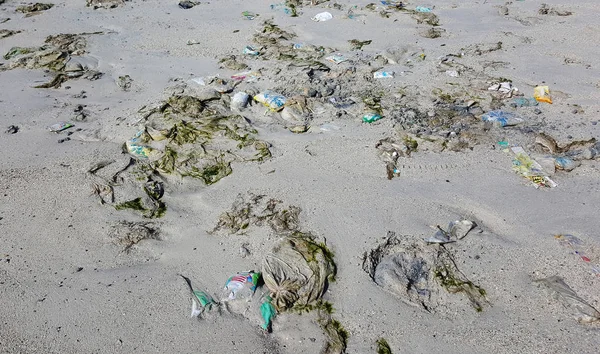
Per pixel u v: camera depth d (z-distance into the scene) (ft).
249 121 7.63
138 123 7.61
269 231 5.66
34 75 9.15
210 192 6.30
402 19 10.99
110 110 8.05
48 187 6.42
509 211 5.87
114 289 5.12
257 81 8.68
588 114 7.50
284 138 7.23
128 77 9.03
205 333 4.72
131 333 4.74
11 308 4.97
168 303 4.98
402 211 5.89
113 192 6.32
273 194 6.18
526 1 11.71
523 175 6.39
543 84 8.34
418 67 9.05
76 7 12.25
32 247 5.62
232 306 4.94
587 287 4.98
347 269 5.22
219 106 7.95
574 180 6.30
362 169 6.56
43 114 7.98
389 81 8.61
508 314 4.81
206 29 10.89
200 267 5.34
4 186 6.45
